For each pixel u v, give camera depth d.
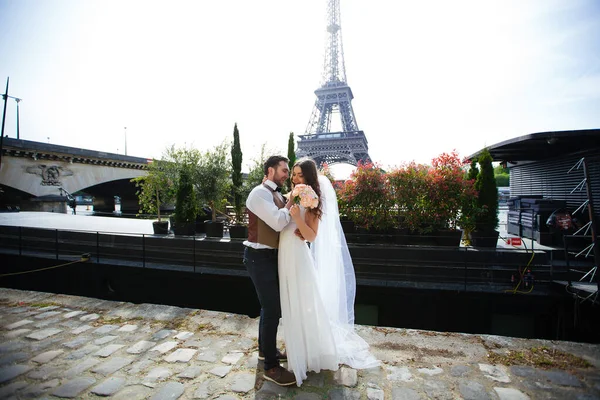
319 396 2.11
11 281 8.89
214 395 2.12
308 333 2.34
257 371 2.42
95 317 3.47
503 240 8.16
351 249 6.73
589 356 2.57
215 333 3.08
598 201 7.15
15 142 23.11
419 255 6.43
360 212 7.56
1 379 2.30
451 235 6.93
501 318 5.52
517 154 9.46
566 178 8.21
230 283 6.90
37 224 12.96
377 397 2.09
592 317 4.84
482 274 6.05
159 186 11.39
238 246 7.73
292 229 2.37
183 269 7.32
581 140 7.13
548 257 6.50
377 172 7.41
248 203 2.33
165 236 9.02
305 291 2.35
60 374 2.38
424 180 7.07
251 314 6.73
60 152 26.23
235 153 10.89
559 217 7.32
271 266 2.39
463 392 2.13
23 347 2.79
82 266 8.10
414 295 5.82
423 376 2.34
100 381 2.29
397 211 7.42
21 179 24.22
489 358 2.58
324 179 2.83
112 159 30.61
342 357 2.54
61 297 4.08
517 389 2.16
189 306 7.18
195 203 9.50
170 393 2.15
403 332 3.10
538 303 5.35
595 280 5.43
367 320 5.98
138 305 3.81
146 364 2.52
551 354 2.62
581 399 2.04
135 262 8.02
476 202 7.13
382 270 6.46
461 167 7.11
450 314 5.68
